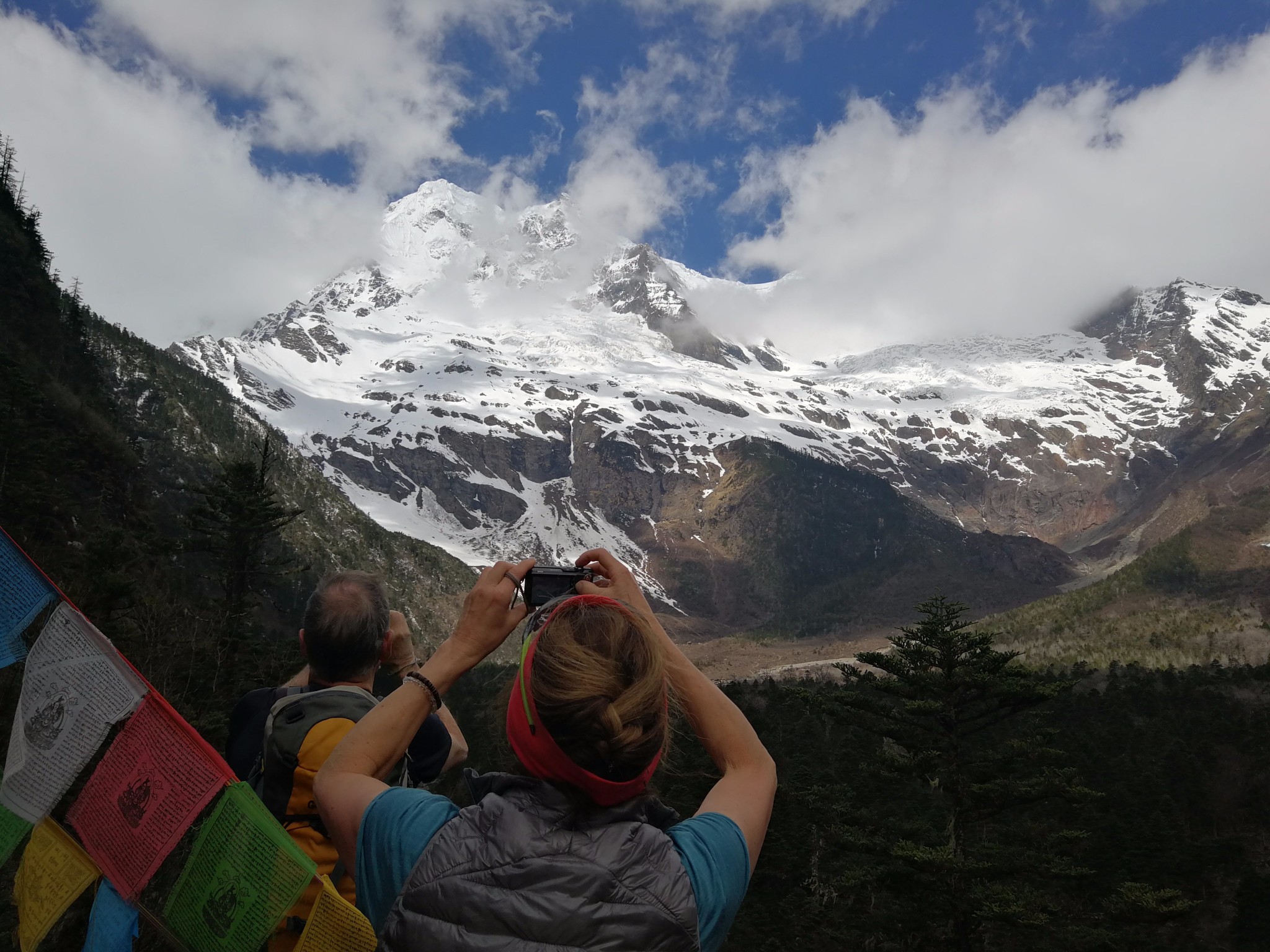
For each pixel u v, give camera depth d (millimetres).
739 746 2709
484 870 2248
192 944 2793
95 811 2953
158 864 2814
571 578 2965
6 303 118750
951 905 41438
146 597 32031
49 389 95312
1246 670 157000
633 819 2410
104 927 2814
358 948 2693
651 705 2396
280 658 41500
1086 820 64438
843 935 48969
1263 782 96438
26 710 3061
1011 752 43812
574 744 2328
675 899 2254
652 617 2818
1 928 7676
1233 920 65375
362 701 3850
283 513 50531
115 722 2949
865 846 43531
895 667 45000
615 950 2145
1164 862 65500
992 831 54094
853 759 72188
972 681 43375
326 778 2637
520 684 2508
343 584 4027
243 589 50156
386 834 2396
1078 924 44188
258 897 2705
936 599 44906
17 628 3064
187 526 49812
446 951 2131
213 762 2848
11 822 3041
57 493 52781
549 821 2330
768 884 57531
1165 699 130625
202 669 32312
